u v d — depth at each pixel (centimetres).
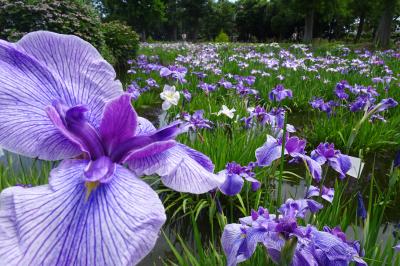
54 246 93
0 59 118
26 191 104
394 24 4716
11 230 94
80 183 110
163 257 317
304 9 3394
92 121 134
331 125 607
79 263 92
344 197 428
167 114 719
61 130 115
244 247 163
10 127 111
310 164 227
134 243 96
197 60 1134
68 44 133
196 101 690
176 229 365
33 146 114
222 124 564
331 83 900
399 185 452
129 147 129
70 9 1055
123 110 126
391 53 1678
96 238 96
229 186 258
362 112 633
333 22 5441
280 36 5375
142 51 2009
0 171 329
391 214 398
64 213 100
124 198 108
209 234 357
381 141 566
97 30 1130
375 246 244
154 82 823
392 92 798
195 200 404
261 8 5944
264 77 966
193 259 250
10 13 957
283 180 467
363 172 502
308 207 206
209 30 6675
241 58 1377
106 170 111
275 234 148
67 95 130
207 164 144
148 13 5012
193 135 524
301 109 825
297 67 1094
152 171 123
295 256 154
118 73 1299
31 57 125
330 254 155
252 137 484
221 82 762
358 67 1075
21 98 117
